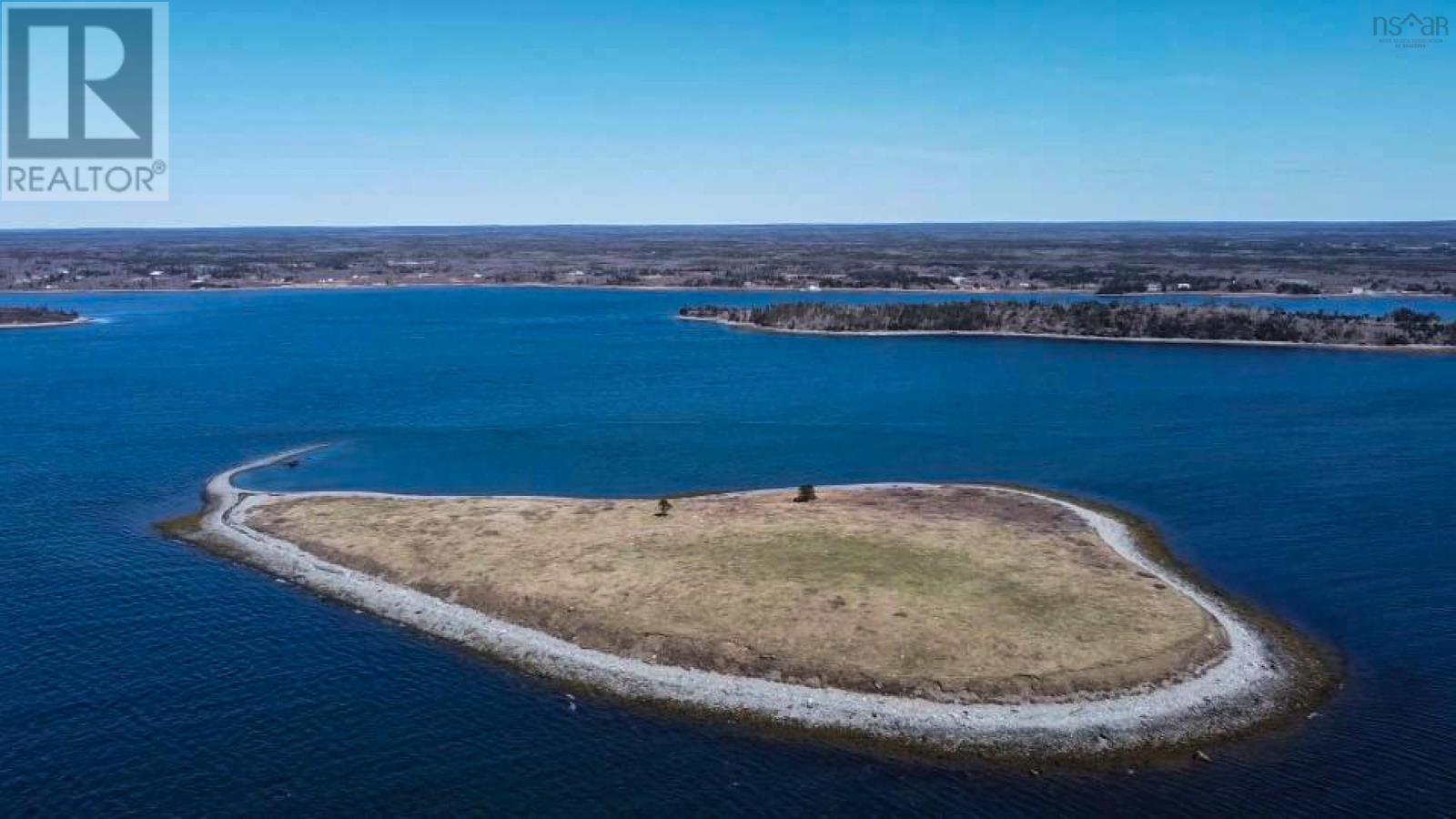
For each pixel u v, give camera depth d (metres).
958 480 83.50
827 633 50.28
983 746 42.09
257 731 43.09
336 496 78.25
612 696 46.47
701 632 51.03
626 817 37.22
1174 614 52.59
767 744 42.44
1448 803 37.97
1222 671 47.78
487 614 55.00
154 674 48.34
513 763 40.84
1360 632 52.62
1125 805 38.16
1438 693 46.12
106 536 70.12
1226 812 37.69
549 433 103.44
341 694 46.50
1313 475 82.81
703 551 61.59
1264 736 42.78
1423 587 58.53
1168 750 41.84
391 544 65.56
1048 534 65.94
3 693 46.34
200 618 55.34
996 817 37.47
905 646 48.94
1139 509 74.50
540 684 47.59
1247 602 56.69
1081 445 95.19
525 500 75.81
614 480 84.75
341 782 39.28
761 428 104.94
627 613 53.38
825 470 87.56
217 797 38.22
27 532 70.94
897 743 42.44
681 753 41.81
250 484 84.31
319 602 57.78
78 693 46.34
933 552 60.81
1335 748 41.81
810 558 59.78
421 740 42.53
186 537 69.75
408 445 98.69
